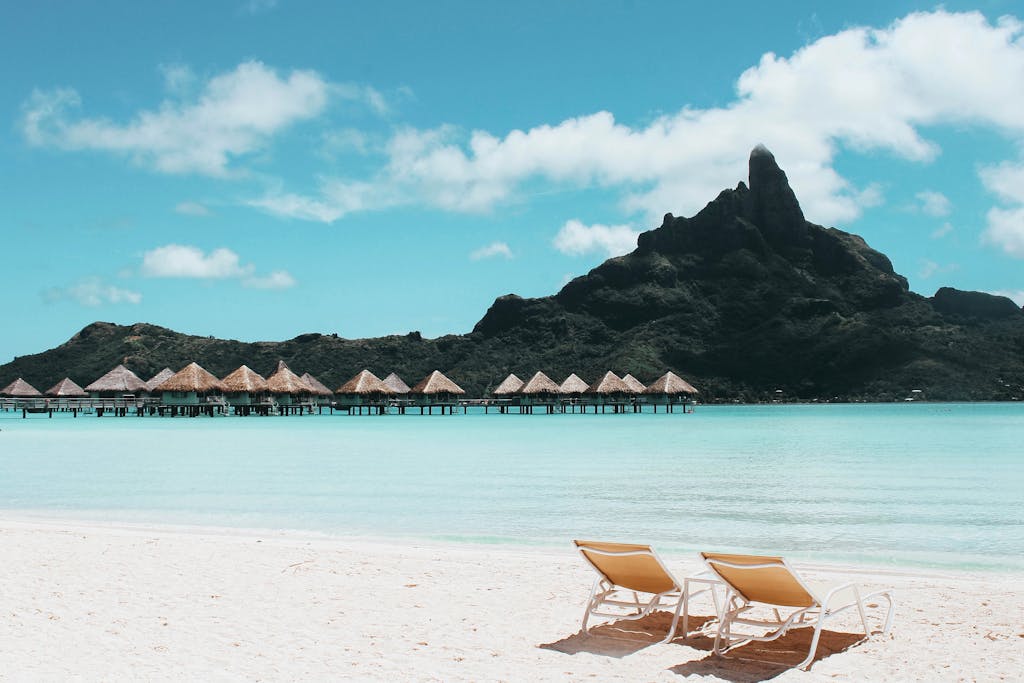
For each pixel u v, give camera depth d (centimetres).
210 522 1568
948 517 1589
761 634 757
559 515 1634
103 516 1655
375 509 1730
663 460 2961
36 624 796
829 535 1397
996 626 777
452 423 7312
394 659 685
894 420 7281
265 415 9500
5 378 17862
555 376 17950
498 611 850
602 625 793
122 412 9925
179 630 777
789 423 6794
